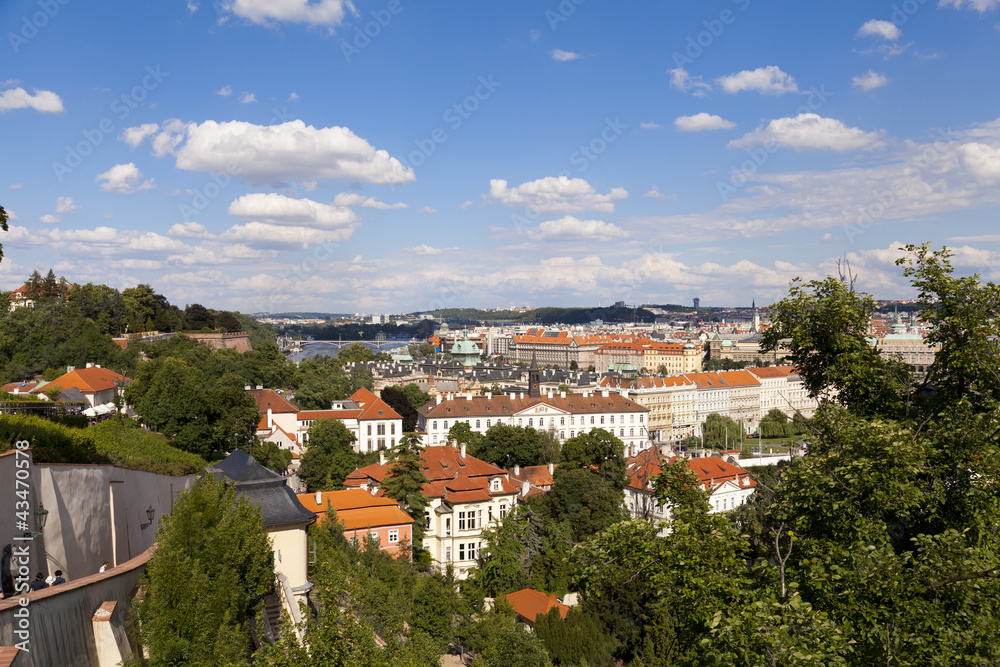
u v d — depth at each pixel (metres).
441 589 68.44
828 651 21.28
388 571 70.62
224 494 33.31
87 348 151.00
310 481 124.50
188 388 109.56
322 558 54.62
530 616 80.75
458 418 188.50
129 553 40.25
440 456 115.19
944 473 27.80
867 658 23.17
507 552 94.19
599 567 27.42
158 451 59.62
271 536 43.72
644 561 26.47
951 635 22.11
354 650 30.33
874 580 23.66
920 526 29.06
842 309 30.77
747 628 21.91
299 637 32.59
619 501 117.44
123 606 26.23
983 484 26.47
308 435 146.38
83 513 34.41
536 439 147.62
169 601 25.81
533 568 96.06
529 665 63.78
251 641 32.22
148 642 25.03
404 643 53.62
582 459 138.00
